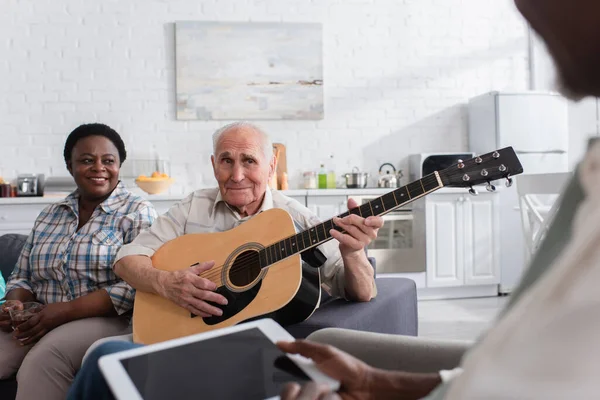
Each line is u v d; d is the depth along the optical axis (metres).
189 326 1.48
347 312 1.47
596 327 0.29
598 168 0.36
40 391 1.51
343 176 4.59
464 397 0.33
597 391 0.28
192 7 4.55
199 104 4.55
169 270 1.61
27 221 3.92
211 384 0.71
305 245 1.44
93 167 1.90
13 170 4.40
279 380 0.72
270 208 1.71
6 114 4.38
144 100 4.52
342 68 4.74
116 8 4.47
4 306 1.62
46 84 4.42
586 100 0.40
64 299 1.85
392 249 4.18
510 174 1.30
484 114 4.52
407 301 1.82
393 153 4.80
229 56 4.57
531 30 0.39
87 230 1.87
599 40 0.35
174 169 4.57
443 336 3.17
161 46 4.53
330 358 0.75
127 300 1.72
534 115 4.35
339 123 4.74
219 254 1.57
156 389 0.69
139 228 1.89
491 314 3.70
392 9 4.77
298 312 1.41
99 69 4.47
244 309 1.44
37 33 4.40
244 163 1.69
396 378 0.74
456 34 4.84
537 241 3.05
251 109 4.61
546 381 0.30
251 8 4.62
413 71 4.80
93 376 0.81
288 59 4.63
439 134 4.84
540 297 0.32
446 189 4.21
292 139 4.69
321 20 4.70
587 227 0.32
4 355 1.62
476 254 4.26
